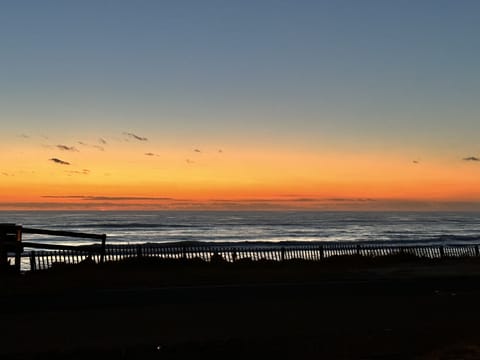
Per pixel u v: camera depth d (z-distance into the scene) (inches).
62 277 860.6
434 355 441.7
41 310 583.8
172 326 510.0
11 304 621.0
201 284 819.4
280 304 629.9
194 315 561.9
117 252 1200.2
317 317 555.5
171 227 5310.0
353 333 486.3
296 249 1385.3
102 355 420.5
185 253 1253.1
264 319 543.8
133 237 3826.3
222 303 635.5
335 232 4712.1
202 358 435.2
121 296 687.7
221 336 471.2
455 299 679.1
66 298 668.7
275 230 4980.3
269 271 1018.7
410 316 567.8
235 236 4055.1
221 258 1245.7
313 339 469.1
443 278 926.4
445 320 550.9
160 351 433.1
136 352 427.8
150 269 1018.7
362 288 777.6
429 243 3169.3
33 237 3614.7
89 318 542.6
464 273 1024.2
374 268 1131.3
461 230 5132.9
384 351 458.6
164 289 757.3
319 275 959.0
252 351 447.2
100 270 962.1
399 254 1375.5
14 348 428.1
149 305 618.8
